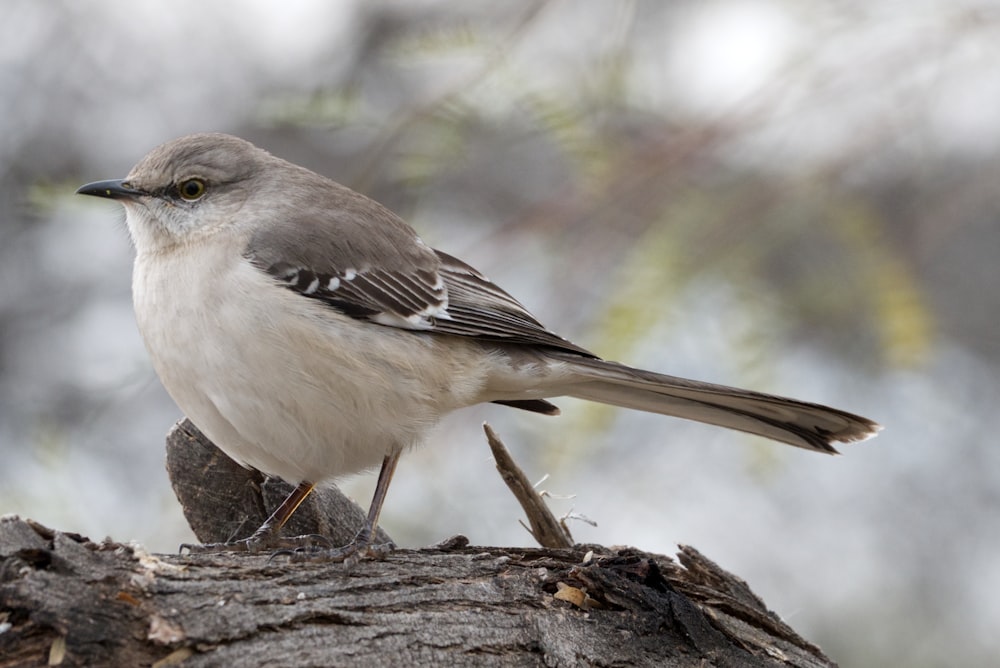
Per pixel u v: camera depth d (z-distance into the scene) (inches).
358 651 239.5
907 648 464.1
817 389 492.4
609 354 360.8
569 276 406.3
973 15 394.6
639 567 278.7
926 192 462.3
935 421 497.7
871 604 473.1
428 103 385.4
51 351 540.4
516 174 505.4
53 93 573.6
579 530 458.3
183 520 393.1
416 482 412.5
